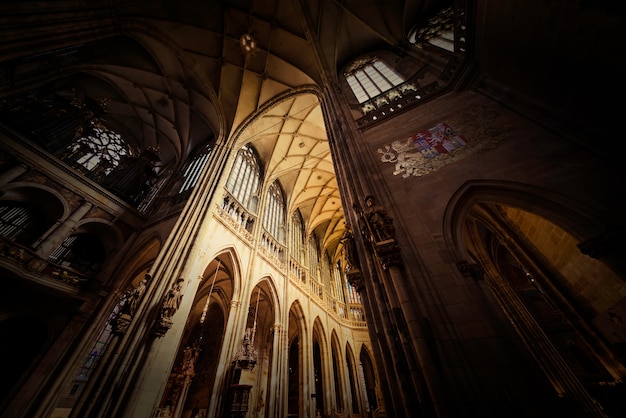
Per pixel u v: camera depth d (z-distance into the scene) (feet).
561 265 22.38
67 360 32.83
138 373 24.09
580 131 14.90
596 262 18.45
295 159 70.33
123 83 57.11
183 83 54.65
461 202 16.85
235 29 46.44
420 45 38.93
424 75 31.50
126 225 46.93
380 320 14.15
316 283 78.84
